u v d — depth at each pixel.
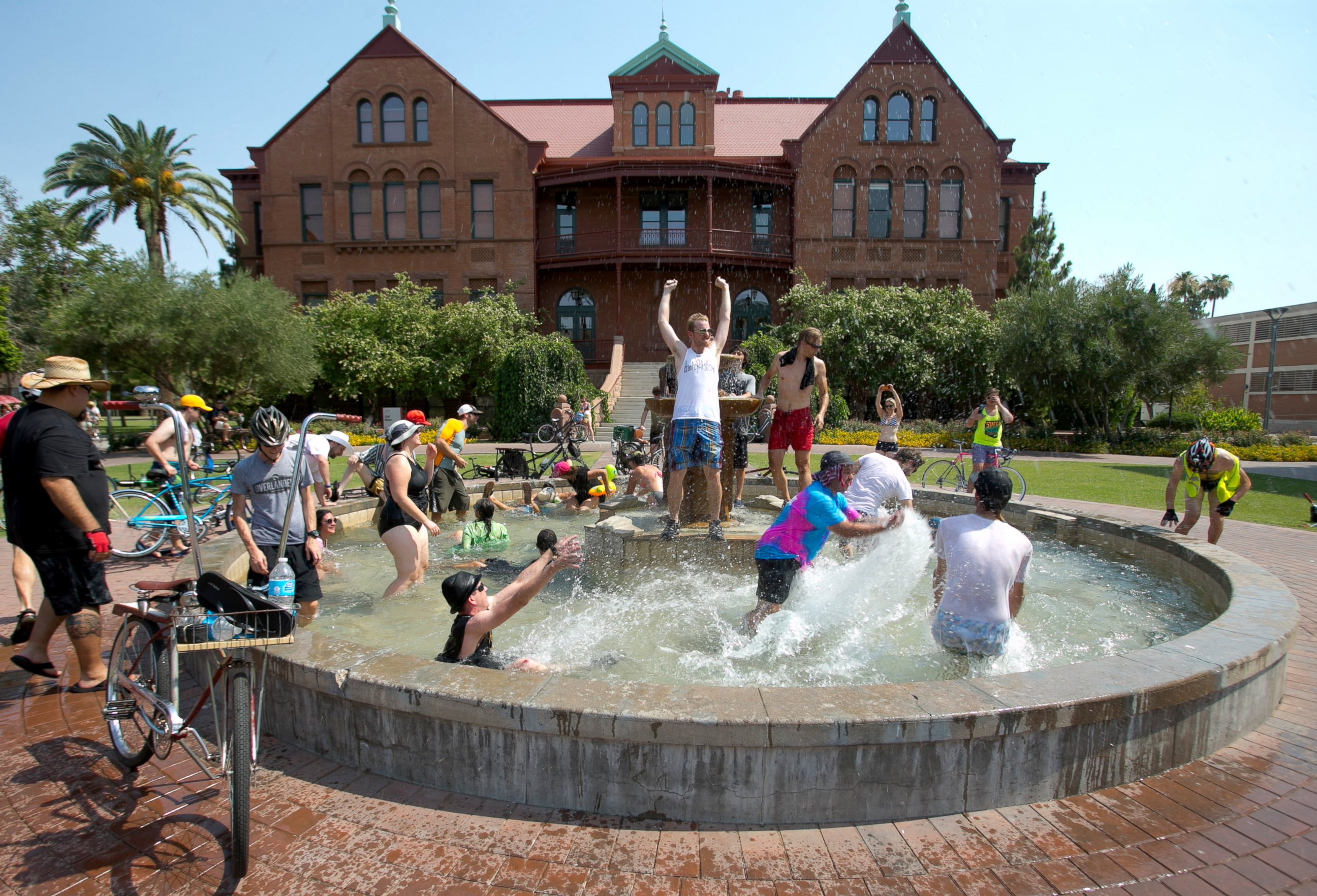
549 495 10.28
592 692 2.84
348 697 3.05
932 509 9.41
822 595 4.83
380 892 2.34
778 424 6.67
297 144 29.17
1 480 4.25
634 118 30.50
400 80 28.94
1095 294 23.41
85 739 3.47
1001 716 2.68
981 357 25.62
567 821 2.71
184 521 7.69
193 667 4.11
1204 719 3.14
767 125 33.69
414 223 29.34
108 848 2.62
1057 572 6.25
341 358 26.11
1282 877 2.38
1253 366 39.88
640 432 12.31
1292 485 14.27
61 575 3.90
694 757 2.67
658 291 30.69
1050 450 23.20
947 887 2.33
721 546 5.85
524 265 29.42
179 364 22.00
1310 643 4.68
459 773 2.91
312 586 4.67
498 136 29.08
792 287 30.12
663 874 2.41
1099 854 2.50
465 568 6.41
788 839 2.60
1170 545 6.11
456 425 8.56
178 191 28.14
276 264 29.56
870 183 29.28
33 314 35.25
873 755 2.66
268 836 2.66
